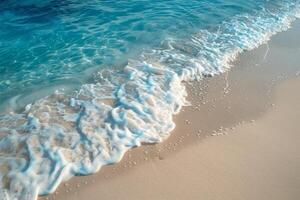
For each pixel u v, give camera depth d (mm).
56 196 4418
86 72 7203
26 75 7172
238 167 4895
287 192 4512
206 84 6836
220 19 9750
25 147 5102
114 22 9422
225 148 5250
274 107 6262
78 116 5770
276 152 5207
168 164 4926
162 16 9805
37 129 5473
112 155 4992
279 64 7648
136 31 8945
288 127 5766
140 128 5488
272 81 7031
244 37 8711
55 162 4824
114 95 6301
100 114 5770
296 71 7410
